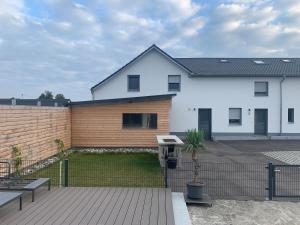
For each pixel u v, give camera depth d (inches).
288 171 495.2
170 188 362.3
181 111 1011.3
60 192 339.3
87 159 621.0
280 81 1028.5
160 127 779.4
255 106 1024.9
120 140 778.2
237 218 290.4
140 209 281.6
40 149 557.6
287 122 1031.6
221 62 1142.3
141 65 993.5
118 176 451.2
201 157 661.3
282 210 312.8
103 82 986.7
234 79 1019.9
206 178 448.8
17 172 362.0
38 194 331.0
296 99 1034.1
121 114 778.8
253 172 495.2
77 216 261.0
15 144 453.1
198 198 324.8
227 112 1018.7
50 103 1005.8
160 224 245.9
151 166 542.3
